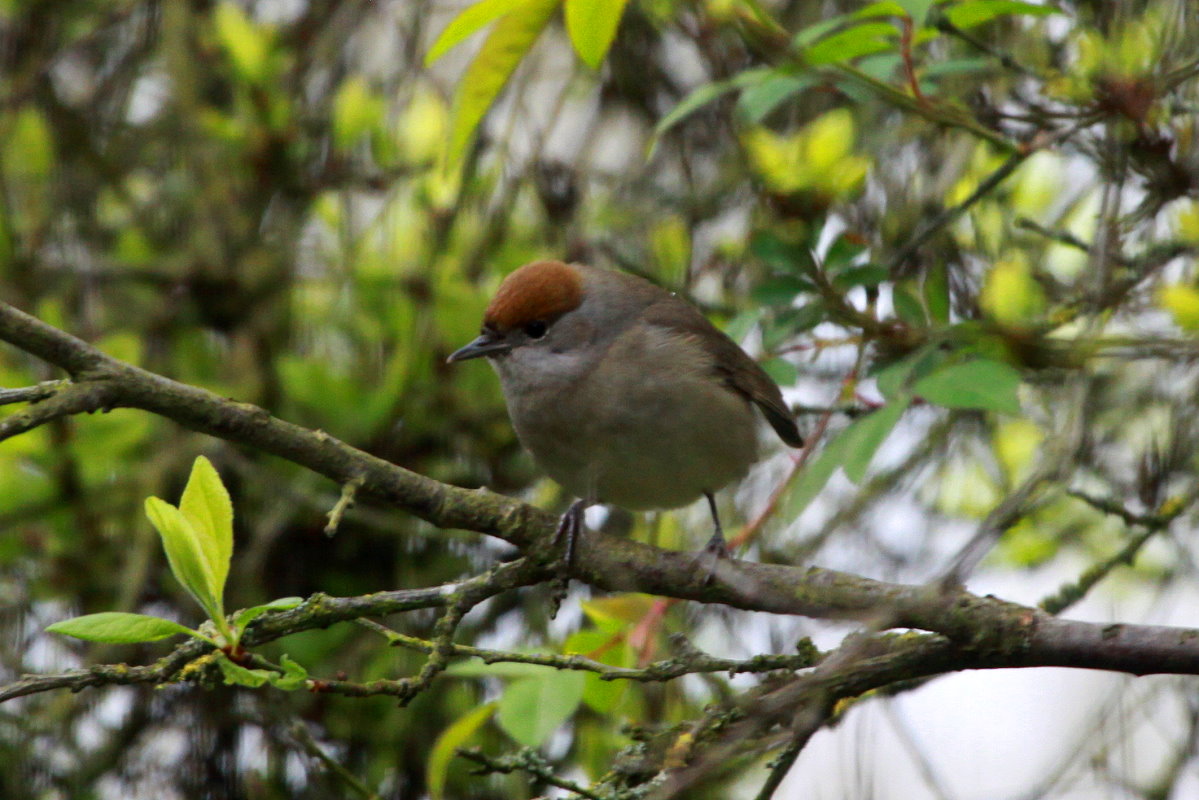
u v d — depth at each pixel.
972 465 10.27
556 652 9.71
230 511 5.52
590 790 6.29
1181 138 7.61
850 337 8.14
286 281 10.88
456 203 10.60
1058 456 5.91
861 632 5.84
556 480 9.09
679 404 8.51
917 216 9.21
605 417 8.57
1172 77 7.28
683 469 8.70
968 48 8.87
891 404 6.23
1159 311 7.64
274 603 5.54
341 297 10.67
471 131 6.26
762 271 9.73
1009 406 5.96
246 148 10.87
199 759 10.50
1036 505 5.98
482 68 6.05
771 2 10.59
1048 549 9.91
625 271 10.33
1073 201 9.00
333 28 11.48
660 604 7.46
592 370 8.61
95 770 10.37
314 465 6.07
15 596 10.42
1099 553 10.22
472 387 10.36
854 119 9.95
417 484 6.27
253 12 11.77
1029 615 6.12
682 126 11.31
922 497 10.33
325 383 9.98
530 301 8.74
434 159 10.66
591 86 11.83
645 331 8.67
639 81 11.48
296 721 7.97
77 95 11.73
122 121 11.62
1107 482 9.25
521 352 8.78
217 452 10.16
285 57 11.24
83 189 11.43
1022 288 7.39
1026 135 9.03
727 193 10.67
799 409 8.14
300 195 11.12
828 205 7.91
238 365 10.57
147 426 9.91
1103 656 5.99
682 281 10.13
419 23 11.24
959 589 6.25
